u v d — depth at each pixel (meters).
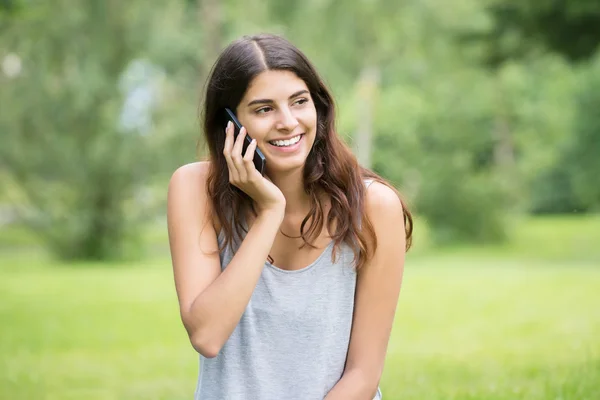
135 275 17.97
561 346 7.61
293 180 2.86
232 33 23.97
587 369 5.75
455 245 30.88
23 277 17.73
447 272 17.56
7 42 20.77
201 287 2.78
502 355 7.34
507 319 10.03
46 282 16.47
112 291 14.65
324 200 2.89
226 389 2.78
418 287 14.39
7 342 9.17
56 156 21.56
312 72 2.79
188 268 2.82
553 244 29.95
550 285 13.71
